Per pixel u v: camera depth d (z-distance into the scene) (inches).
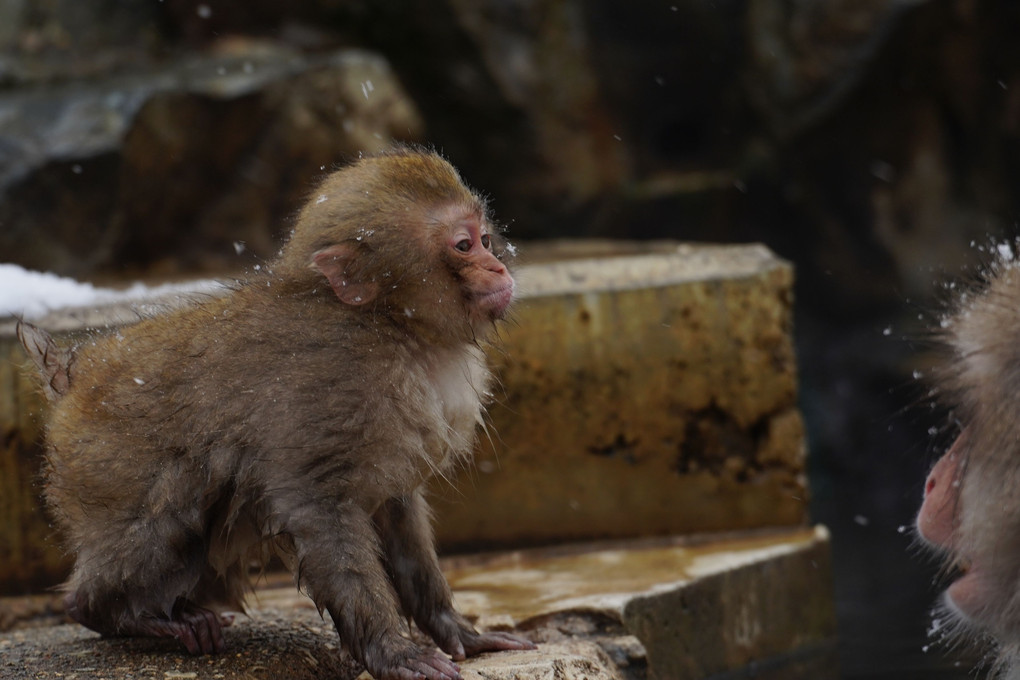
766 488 462.0
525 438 450.3
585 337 450.9
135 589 284.8
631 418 455.8
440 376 288.8
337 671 304.0
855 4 949.2
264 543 292.8
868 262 993.5
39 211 643.5
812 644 439.8
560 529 455.5
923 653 421.1
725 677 398.0
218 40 812.0
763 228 1027.3
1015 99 949.8
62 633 336.5
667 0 1082.7
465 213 287.9
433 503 446.0
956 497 260.4
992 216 973.2
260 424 269.7
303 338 276.4
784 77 991.6
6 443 409.7
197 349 283.6
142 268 684.1
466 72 914.1
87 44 748.0
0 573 414.3
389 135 767.1
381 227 280.4
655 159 1106.1
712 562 418.6
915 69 956.0
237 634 321.7
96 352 306.8
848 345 972.6
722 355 456.4
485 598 385.4
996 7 916.0
